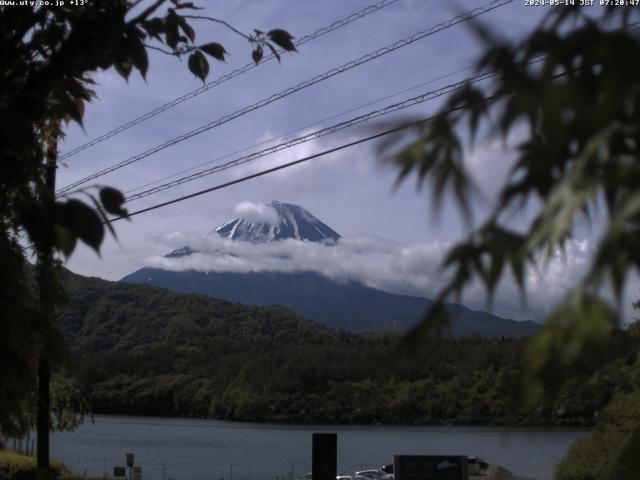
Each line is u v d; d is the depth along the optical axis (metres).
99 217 2.36
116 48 3.36
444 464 20.33
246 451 64.06
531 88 1.24
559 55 1.21
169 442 73.50
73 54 3.32
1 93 3.37
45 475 15.34
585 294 1.01
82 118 3.80
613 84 1.12
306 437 69.81
